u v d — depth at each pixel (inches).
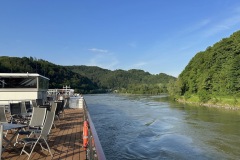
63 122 480.7
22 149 256.5
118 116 1302.9
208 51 3467.0
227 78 2439.7
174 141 778.8
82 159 248.8
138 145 722.2
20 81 646.5
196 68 3316.9
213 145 743.1
